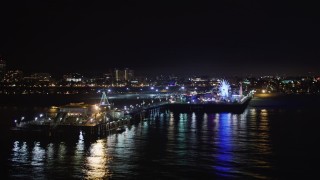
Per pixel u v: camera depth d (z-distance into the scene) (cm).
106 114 10894
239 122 12594
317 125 11556
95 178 5769
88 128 8962
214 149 7644
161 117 14800
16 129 8869
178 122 12775
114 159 6831
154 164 6475
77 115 10231
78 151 7475
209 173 5962
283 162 6619
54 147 7838
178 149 7656
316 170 6162
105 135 9500
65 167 6341
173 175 5875
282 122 12469
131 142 8475
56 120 9681
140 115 13812
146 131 10338
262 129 10675
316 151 7512
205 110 17862
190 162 6606
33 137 8794
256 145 8125
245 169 6197
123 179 5719
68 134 8975
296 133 9856
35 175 5941
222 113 16538
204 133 9906
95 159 6831
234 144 8212
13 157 7000
